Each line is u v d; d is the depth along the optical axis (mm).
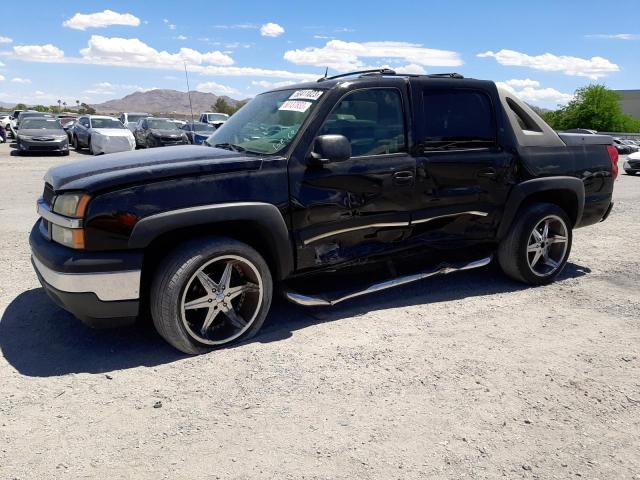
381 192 4184
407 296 4898
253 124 4379
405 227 4375
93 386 3225
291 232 3859
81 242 3328
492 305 4695
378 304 4676
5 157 20562
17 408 2975
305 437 2762
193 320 3775
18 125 22469
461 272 5633
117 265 3336
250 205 3633
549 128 5230
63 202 3424
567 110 78000
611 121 74500
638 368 3566
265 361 3562
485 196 4723
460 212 4625
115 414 2938
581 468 2570
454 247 4711
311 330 4086
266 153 3934
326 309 4523
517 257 5020
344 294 4191
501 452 2676
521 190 4895
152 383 3270
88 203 3295
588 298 4906
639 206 10695
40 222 4051
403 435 2793
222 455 2609
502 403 3115
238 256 3664
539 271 5242
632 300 4859
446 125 4520
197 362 3543
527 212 4980
